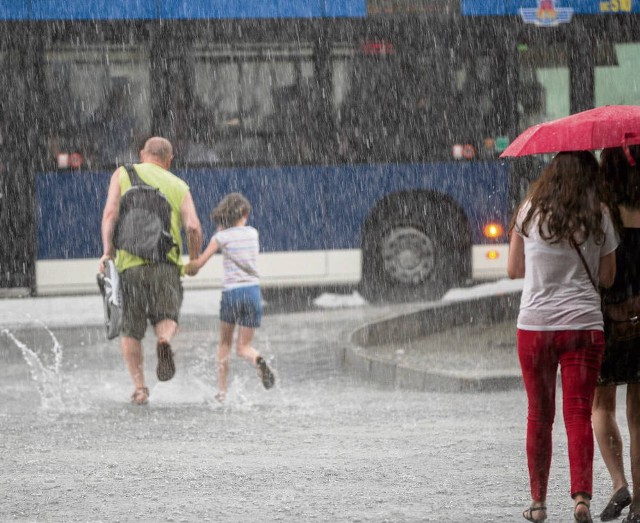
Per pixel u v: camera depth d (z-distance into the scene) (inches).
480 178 1834.4
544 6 1833.2
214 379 1259.2
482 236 1839.3
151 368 1337.4
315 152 1798.7
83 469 779.4
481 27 1823.3
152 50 1749.5
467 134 1831.9
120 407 1072.8
